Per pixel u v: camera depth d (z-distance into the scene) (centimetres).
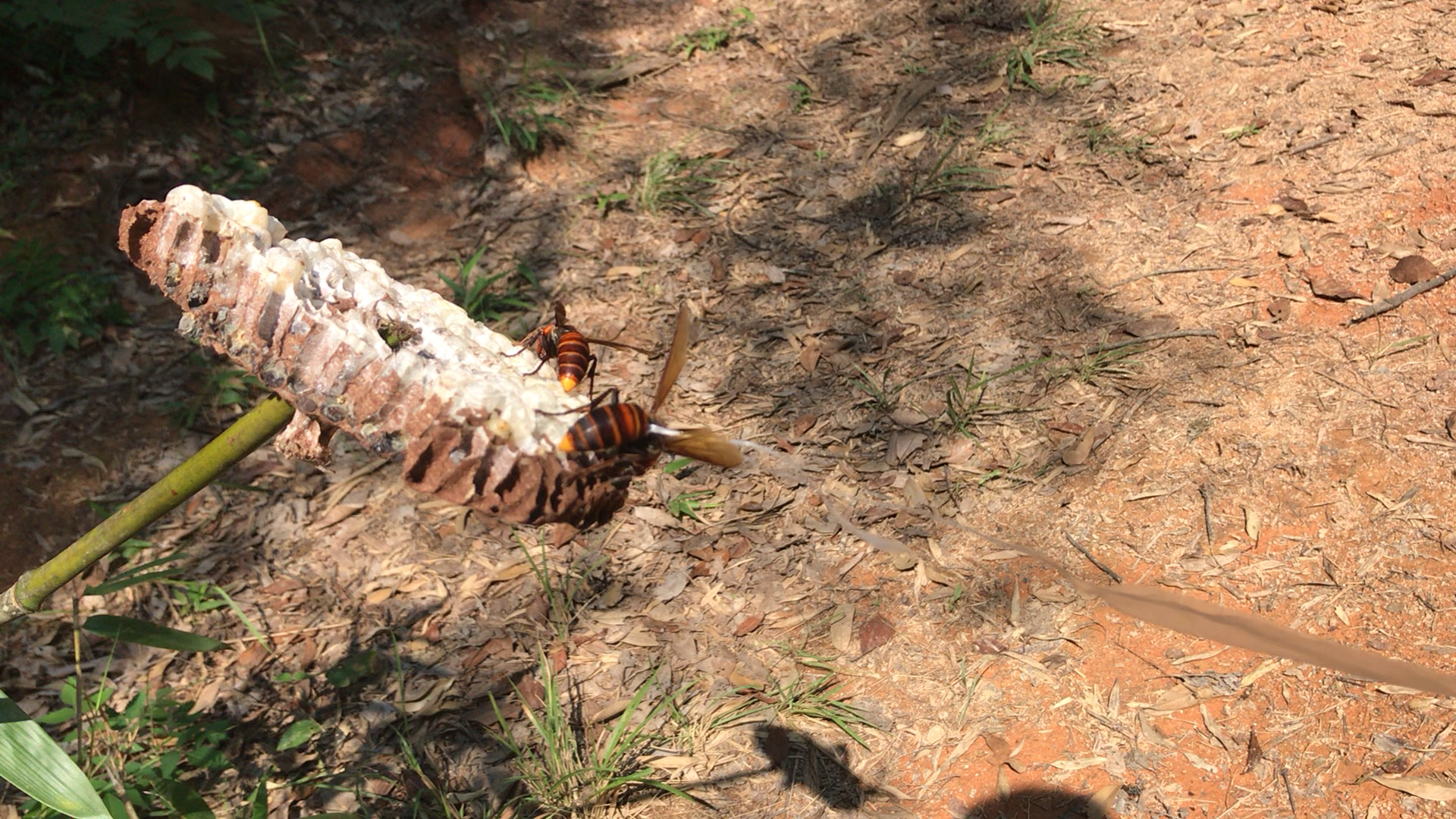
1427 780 318
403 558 482
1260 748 342
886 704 383
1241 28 671
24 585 198
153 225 163
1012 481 453
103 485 512
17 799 390
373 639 445
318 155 682
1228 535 407
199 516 507
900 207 620
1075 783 345
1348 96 590
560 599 450
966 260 573
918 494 458
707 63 777
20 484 504
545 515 156
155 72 675
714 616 430
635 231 641
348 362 157
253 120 688
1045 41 709
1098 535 421
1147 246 547
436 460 155
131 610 465
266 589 473
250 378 566
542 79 758
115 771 367
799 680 398
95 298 582
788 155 679
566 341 212
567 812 369
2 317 568
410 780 389
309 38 746
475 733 403
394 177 685
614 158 699
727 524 468
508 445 154
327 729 412
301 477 525
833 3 808
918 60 736
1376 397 437
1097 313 518
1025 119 658
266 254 162
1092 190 591
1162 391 470
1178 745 348
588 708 404
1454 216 502
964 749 363
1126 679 372
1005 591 411
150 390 555
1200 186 571
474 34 782
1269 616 376
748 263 605
